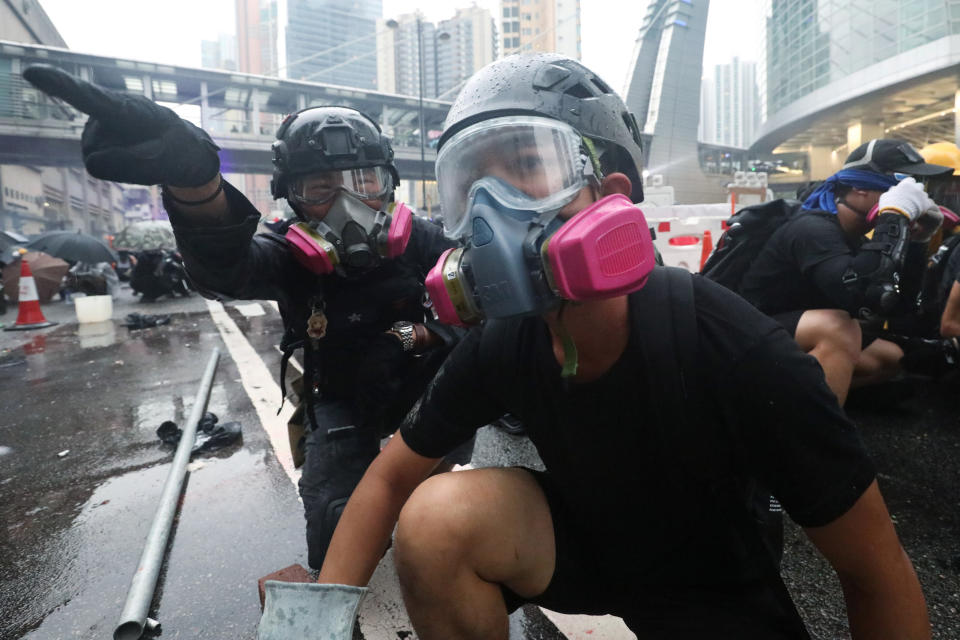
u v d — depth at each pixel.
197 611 1.77
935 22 59.47
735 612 0.97
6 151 46.38
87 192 92.19
